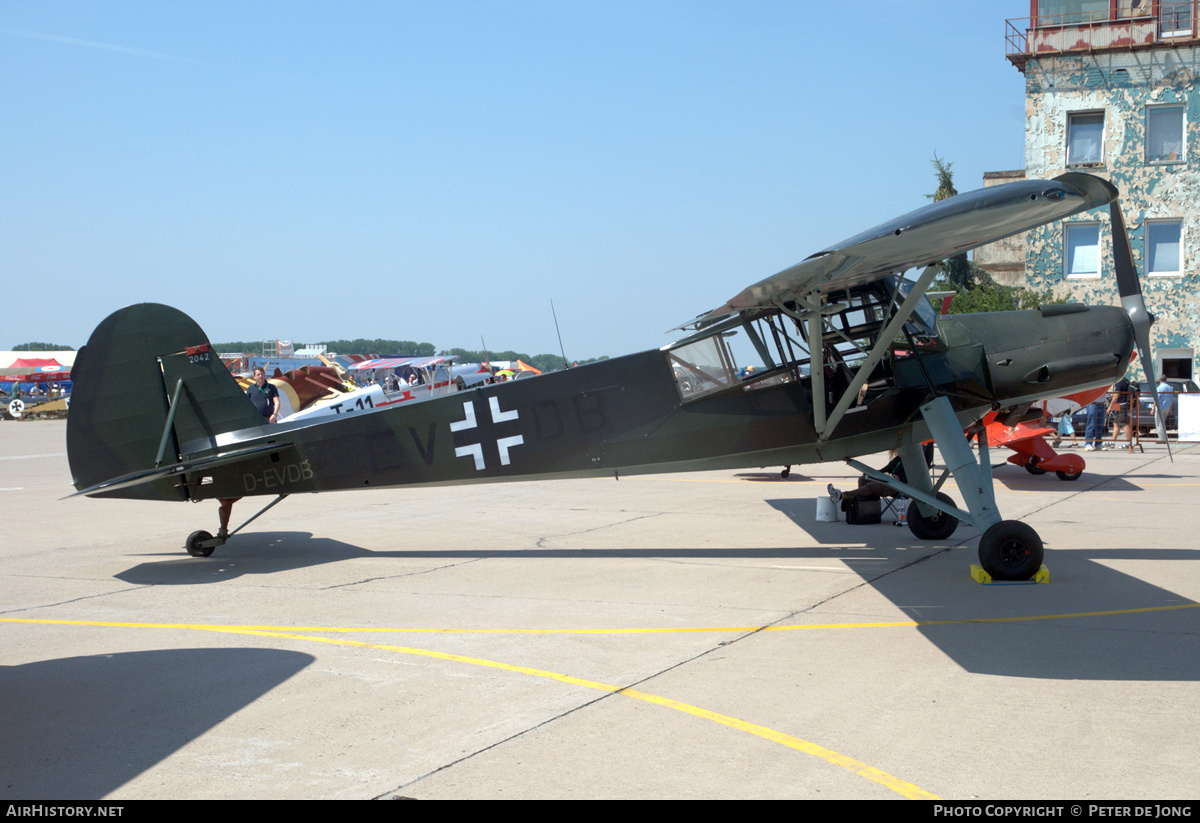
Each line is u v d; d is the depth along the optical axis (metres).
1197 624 5.14
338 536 9.46
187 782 3.22
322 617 5.83
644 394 7.75
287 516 11.16
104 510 11.99
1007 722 3.64
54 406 46.28
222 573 7.46
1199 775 3.10
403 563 7.81
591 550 8.28
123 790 3.15
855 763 3.26
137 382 7.93
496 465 7.93
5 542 9.30
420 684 4.34
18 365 69.25
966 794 2.97
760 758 3.32
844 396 7.04
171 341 7.94
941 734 3.52
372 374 45.78
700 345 7.67
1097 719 3.65
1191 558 7.08
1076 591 6.02
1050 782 3.06
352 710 3.98
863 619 5.40
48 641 5.32
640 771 3.23
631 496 12.52
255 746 3.56
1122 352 7.51
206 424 7.98
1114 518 9.15
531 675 4.45
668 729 3.65
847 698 3.98
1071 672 4.29
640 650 4.86
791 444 7.63
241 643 5.19
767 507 10.93
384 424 8.00
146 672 4.62
